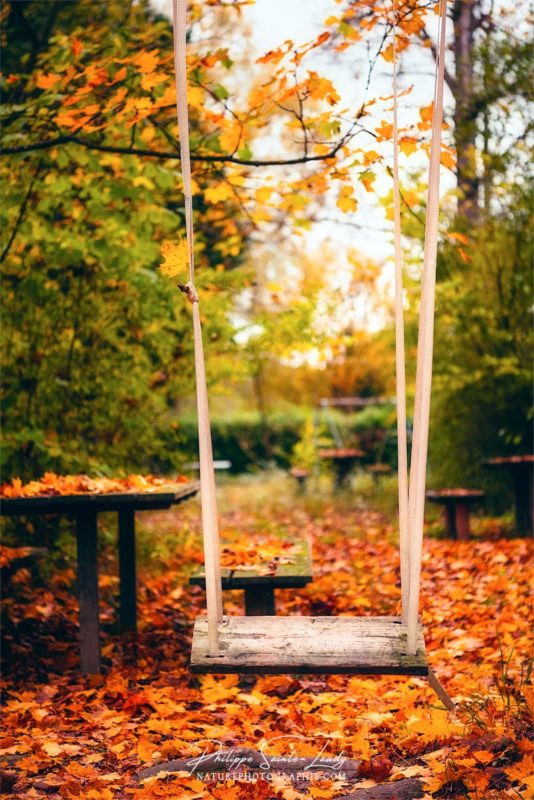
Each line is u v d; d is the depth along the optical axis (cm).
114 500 443
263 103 433
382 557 805
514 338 940
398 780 287
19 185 570
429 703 378
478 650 463
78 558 468
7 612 560
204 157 475
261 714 387
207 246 948
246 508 1307
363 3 366
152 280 646
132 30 569
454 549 797
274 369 2108
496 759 281
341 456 1448
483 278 960
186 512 1244
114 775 310
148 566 751
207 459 253
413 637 252
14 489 461
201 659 253
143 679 454
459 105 895
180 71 252
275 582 424
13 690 436
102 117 488
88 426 711
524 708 317
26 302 657
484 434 1033
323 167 450
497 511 1045
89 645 465
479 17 894
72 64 478
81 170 571
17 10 718
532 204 910
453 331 993
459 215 965
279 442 2053
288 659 251
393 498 1193
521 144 892
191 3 458
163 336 707
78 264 675
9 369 661
